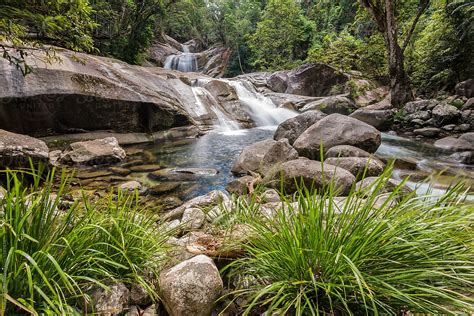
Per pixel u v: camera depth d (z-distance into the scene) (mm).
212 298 1188
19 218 1059
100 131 6113
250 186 3094
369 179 2834
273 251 1201
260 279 1292
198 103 8672
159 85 7910
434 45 9836
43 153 3635
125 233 1398
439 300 1056
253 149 4562
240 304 1253
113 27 10125
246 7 21359
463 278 1072
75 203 1284
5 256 989
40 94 4988
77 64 6027
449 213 1312
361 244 1136
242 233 1525
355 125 4820
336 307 1119
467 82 8750
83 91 5605
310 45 17219
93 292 1195
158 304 1272
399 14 9984
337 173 2912
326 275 1142
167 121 7164
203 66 21312
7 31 1934
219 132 8102
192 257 1399
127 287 1321
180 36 26484
